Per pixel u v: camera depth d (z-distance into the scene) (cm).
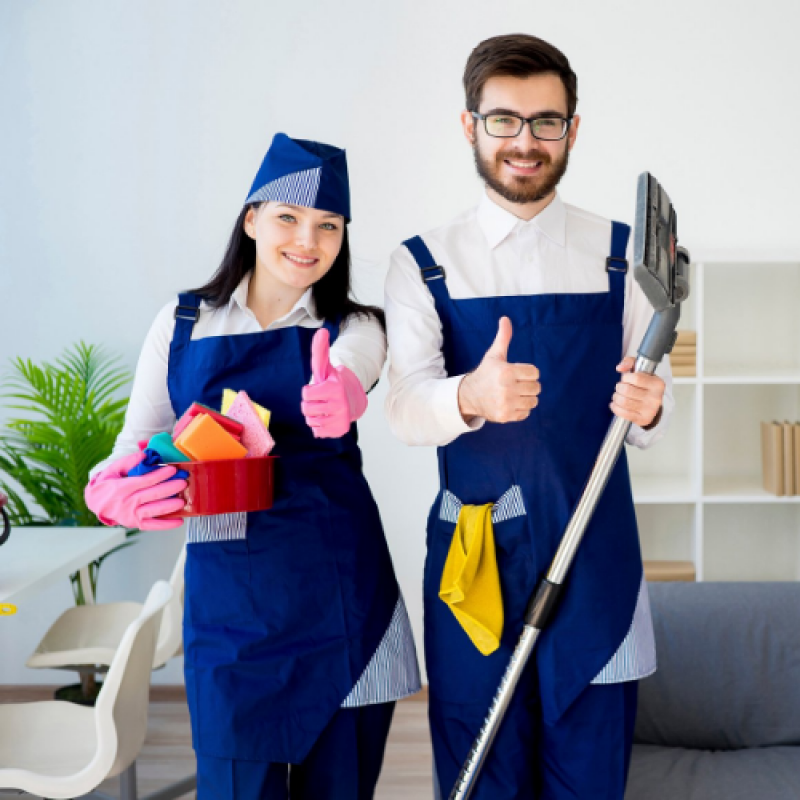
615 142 357
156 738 336
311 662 157
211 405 162
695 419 334
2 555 264
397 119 355
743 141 355
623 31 353
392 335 159
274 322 165
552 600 148
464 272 159
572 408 155
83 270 363
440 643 161
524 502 154
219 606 158
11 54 357
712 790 200
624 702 159
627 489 161
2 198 362
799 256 333
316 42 354
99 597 372
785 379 328
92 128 359
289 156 156
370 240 360
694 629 228
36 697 371
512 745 158
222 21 354
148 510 145
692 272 346
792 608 231
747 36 352
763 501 331
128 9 355
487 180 154
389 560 169
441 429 144
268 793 156
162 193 360
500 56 149
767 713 223
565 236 160
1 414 368
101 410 335
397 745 328
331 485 162
